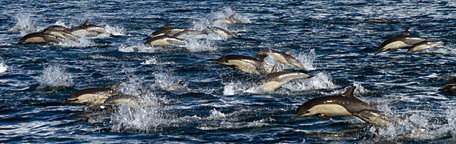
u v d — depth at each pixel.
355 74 73.19
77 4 170.88
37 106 59.00
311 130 50.66
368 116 48.28
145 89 65.94
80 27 108.94
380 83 68.00
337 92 63.78
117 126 52.12
